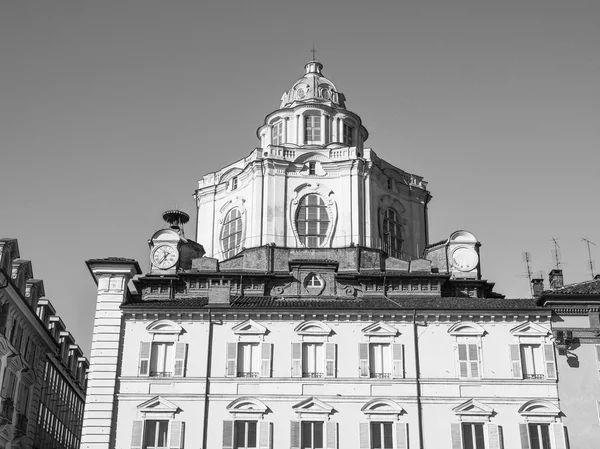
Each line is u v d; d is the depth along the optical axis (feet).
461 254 196.34
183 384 160.25
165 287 186.19
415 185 228.84
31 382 194.18
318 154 214.07
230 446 155.22
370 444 155.74
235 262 198.80
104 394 159.63
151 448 156.46
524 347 164.76
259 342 163.73
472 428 157.99
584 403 160.97
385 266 198.90
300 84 240.12
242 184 218.59
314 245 205.77
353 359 162.40
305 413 157.99
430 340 164.25
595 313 168.04
